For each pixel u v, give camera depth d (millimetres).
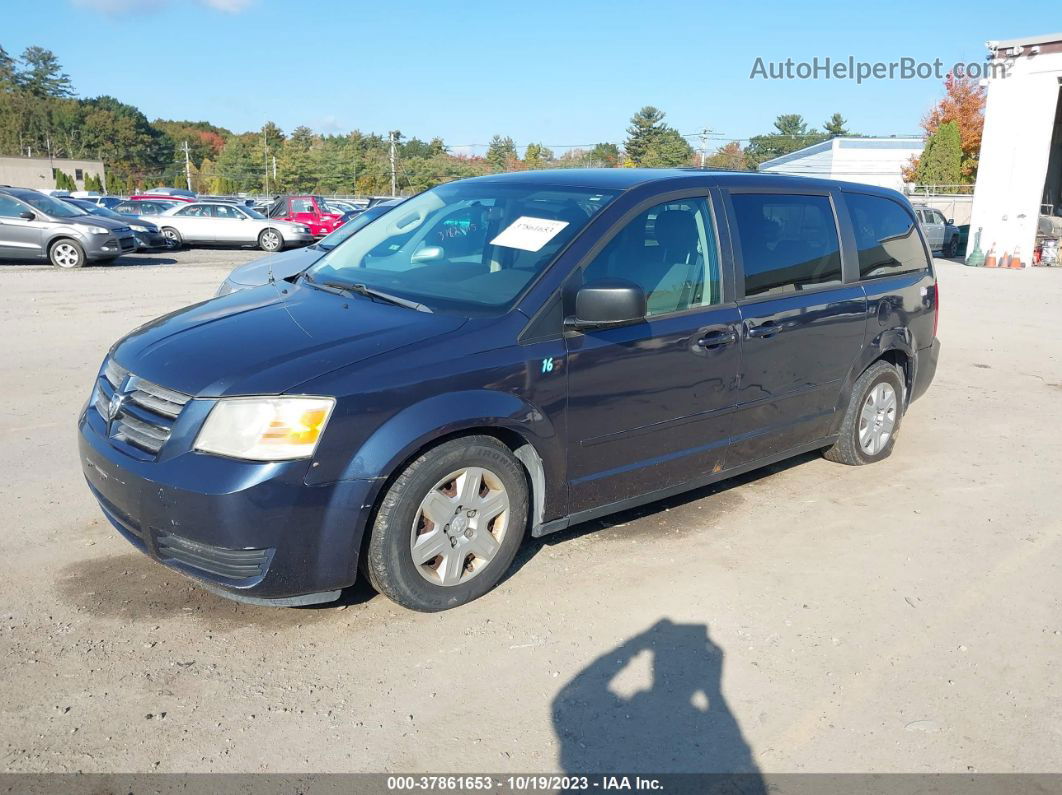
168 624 3516
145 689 3086
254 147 95000
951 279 19828
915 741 2977
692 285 4359
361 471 3268
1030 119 23688
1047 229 27000
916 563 4344
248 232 24203
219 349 3502
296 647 3391
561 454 3881
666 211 4328
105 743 2801
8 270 16547
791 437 5109
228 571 3225
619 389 4016
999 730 3049
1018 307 14406
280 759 2771
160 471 3213
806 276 5000
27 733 2826
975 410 7434
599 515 4207
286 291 4320
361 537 3340
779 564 4273
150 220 23734
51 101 125000
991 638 3652
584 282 3912
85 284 14359
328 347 3455
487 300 3836
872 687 3275
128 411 3449
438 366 3463
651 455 4289
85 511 4598
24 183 79000
